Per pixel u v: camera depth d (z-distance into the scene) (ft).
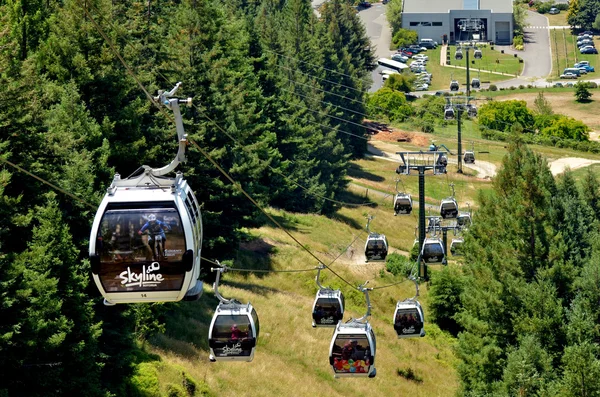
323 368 318.65
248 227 396.37
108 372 240.32
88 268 237.25
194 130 370.32
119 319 249.55
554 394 255.91
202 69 384.06
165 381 251.19
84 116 286.87
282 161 529.86
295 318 352.08
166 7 506.48
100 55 320.50
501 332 306.96
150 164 349.41
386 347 365.40
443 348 390.63
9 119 239.50
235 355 159.74
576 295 297.94
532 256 315.58
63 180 243.60
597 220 350.23
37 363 198.39
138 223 107.04
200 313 327.26
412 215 611.47
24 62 262.88
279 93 574.15
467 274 370.53
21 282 196.54
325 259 451.94
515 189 337.52
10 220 213.66
